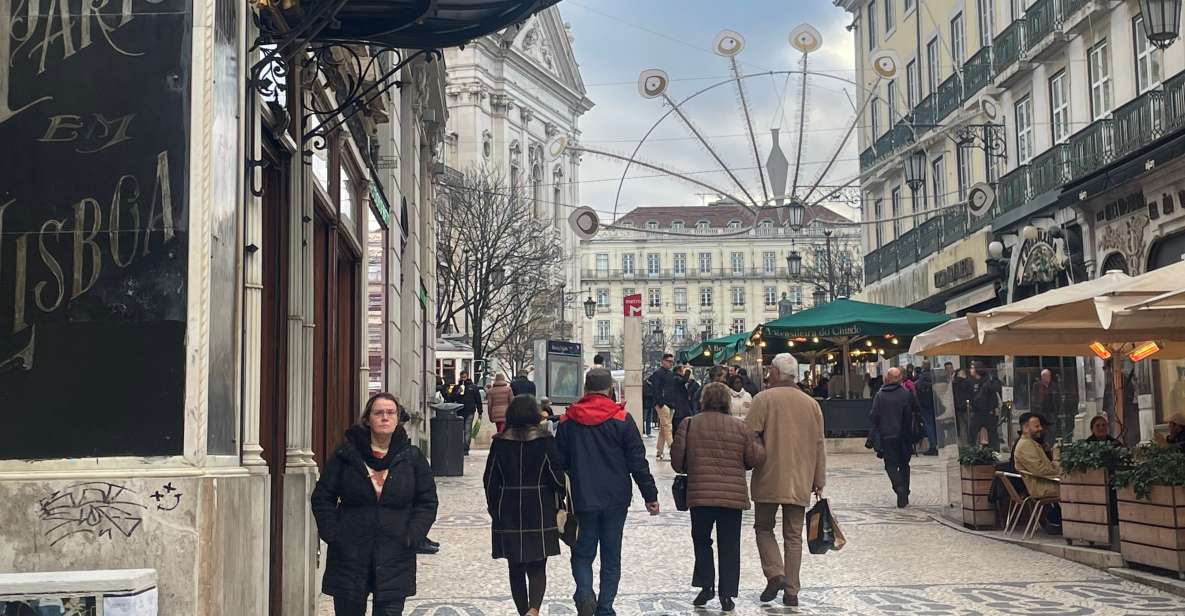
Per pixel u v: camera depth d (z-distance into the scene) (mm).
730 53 23375
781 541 13195
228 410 5996
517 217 51094
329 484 6840
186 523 5320
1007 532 13742
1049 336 14266
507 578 10719
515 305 52219
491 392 24125
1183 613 8828
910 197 40438
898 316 28359
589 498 8711
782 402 9500
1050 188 28016
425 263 26922
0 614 4746
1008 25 31578
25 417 5453
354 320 13984
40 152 5605
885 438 16750
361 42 7828
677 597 9828
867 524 14812
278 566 8531
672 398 24750
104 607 4801
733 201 24828
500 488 8586
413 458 6945
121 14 5688
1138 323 11766
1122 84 25594
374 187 15086
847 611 9102
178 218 5590
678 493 9375
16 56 5652
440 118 26953
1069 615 8789
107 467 5422
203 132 5645
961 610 9055
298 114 8875
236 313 6141
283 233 8836
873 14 43969
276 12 7137
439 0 7672
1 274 5535
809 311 29469
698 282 140250
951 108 35844
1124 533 10906
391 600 6777
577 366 35469
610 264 141000
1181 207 22000
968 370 15180
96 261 5555
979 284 33156
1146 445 10844
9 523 5281
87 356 5496
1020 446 13367
